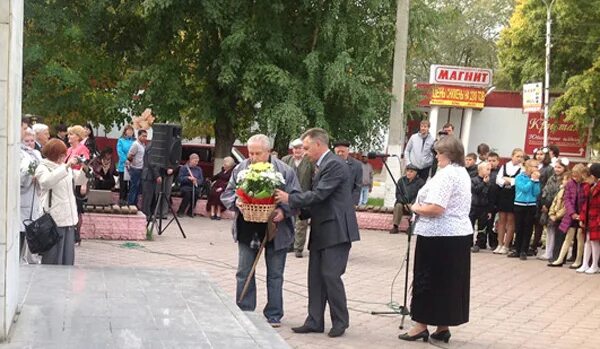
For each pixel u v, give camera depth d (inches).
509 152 1504.7
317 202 295.0
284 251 311.7
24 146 352.8
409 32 867.4
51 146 317.1
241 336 189.2
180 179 748.6
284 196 294.2
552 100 1465.3
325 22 826.8
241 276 306.5
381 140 898.1
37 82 868.6
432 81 1470.2
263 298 367.9
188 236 592.7
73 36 840.3
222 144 912.3
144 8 785.6
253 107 880.3
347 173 300.8
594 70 1350.9
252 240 302.5
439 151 292.0
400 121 807.7
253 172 290.0
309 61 812.6
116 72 916.6
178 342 179.5
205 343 180.2
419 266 294.0
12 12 179.9
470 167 608.7
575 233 528.7
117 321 196.1
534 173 558.3
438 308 289.9
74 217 322.7
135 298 225.6
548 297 415.8
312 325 307.1
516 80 1518.2
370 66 850.8
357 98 824.3
